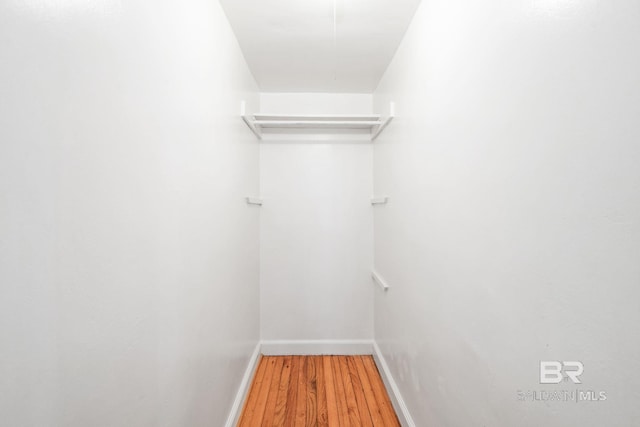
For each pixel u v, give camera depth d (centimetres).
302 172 243
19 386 41
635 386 43
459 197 95
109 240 59
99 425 56
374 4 135
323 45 172
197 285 104
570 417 54
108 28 58
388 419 163
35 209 43
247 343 193
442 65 108
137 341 68
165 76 82
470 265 89
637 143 42
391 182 183
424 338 126
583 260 51
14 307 40
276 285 242
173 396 86
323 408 172
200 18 108
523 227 66
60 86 47
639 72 41
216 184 125
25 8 42
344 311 243
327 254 245
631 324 43
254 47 173
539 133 60
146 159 72
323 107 245
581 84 51
